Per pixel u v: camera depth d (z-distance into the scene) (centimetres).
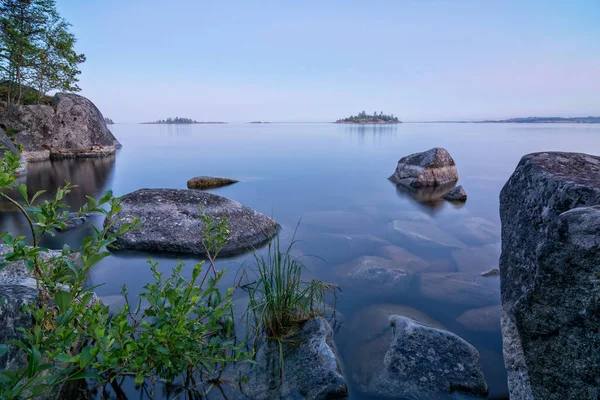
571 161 325
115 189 1134
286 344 311
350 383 271
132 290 410
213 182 1199
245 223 601
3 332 212
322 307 378
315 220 762
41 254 424
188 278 439
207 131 6831
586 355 183
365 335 329
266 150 2623
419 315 362
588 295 184
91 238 236
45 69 2120
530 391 210
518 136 4569
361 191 1125
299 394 252
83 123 1903
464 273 476
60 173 1413
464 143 3319
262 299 355
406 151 2558
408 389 260
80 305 215
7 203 866
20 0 1909
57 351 170
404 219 781
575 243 193
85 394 251
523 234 298
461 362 279
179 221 569
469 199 1011
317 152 2473
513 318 266
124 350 202
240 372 275
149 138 4216
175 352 231
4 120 1722
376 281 443
